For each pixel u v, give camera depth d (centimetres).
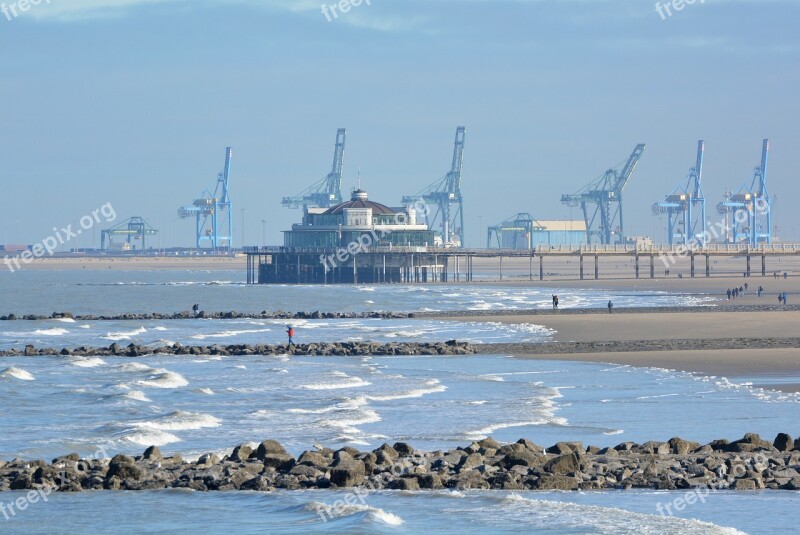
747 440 8788
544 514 6838
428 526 6631
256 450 8869
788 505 7000
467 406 12119
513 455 8300
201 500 7400
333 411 11806
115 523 6862
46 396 13262
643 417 11062
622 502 7138
